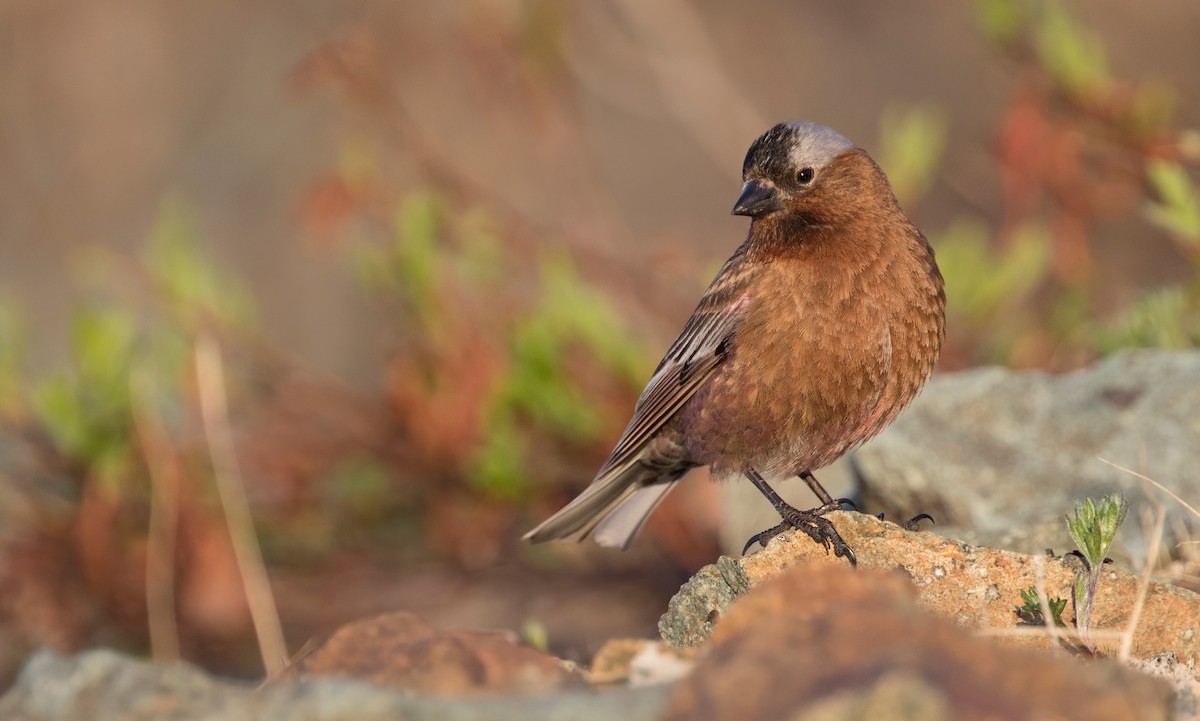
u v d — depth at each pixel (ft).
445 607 41.63
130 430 41.93
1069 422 31.14
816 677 14.52
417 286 44.83
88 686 16.84
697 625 22.63
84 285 48.73
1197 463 29.40
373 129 47.88
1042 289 48.39
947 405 32.01
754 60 70.28
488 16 53.26
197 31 73.41
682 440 29.55
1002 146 46.37
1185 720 16.21
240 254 69.72
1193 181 50.21
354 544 44.65
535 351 43.27
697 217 71.77
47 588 41.73
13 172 70.38
